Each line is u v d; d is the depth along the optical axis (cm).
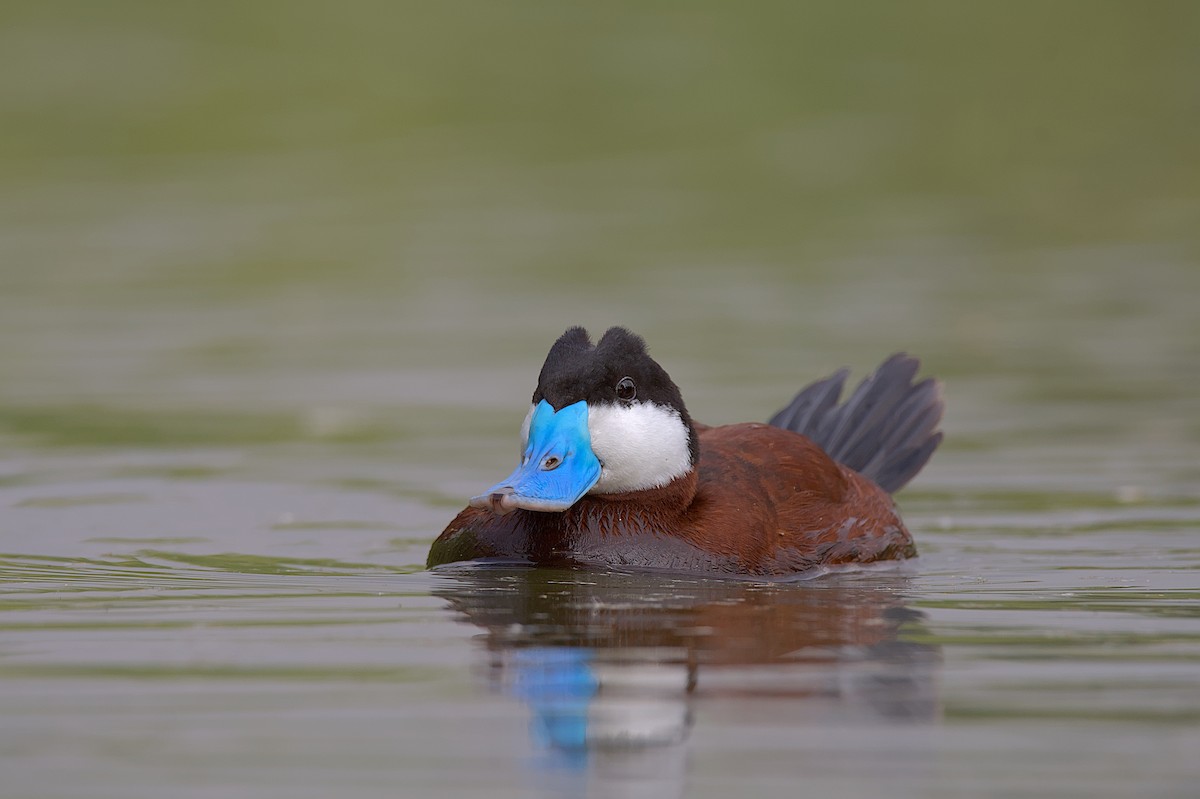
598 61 2983
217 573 864
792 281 1914
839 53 3047
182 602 781
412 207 2347
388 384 1488
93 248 2147
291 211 2331
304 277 1986
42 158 2636
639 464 857
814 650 680
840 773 530
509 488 804
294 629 720
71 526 1005
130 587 822
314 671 646
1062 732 569
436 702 604
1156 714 587
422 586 820
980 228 2197
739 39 3062
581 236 2169
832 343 1620
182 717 589
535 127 2789
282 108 2803
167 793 518
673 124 2784
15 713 593
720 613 755
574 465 827
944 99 2859
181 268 2042
